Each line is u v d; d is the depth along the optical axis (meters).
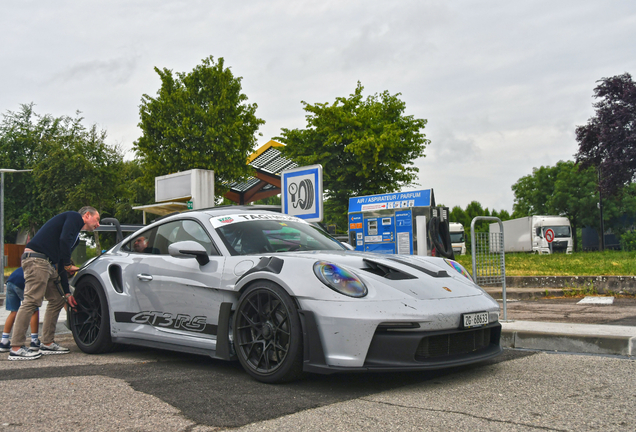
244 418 2.53
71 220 4.60
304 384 3.23
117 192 34.09
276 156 29.67
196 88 25.89
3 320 7.12
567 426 2.40
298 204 8.27
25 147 39.22
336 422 2.46
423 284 3.34
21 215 37.91
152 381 3.33
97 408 2.71
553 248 34.47
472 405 2.75
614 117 30.84
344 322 3.03
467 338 3.34
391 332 3.04
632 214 46.94
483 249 5.97
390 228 12.29
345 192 23.66
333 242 4.44
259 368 3.32
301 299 3.16
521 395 2.95
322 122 24.16
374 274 3.36
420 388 3.13
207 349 3.68
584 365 3.78
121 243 4.83
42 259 4.45
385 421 2.48
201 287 3.77
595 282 10.48
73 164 31.67
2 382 3.35
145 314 4.21
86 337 4.71
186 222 4.35
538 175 54.19
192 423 2.46
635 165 31.09
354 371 2.99
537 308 7.92
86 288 4.78
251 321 3.39
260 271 3.38
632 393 2.97
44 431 2.37
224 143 25.36
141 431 2.36
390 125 23.09
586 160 33.12
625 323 5.70
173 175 17.06
